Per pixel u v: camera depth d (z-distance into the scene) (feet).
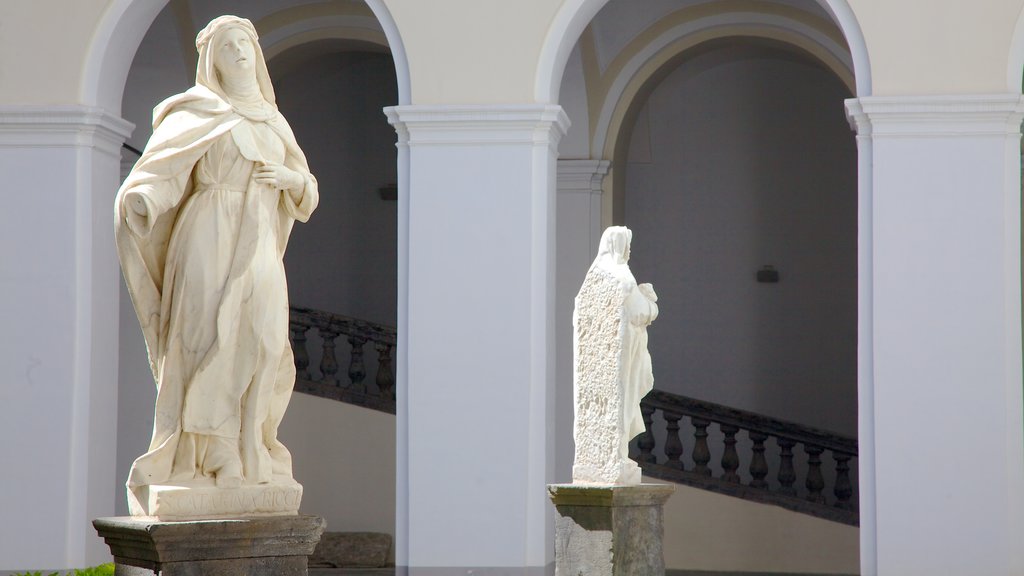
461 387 43.50
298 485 23.77
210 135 23.13
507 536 42.93
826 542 54.39
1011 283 41.45
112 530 22.02
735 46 64.08
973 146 41.65
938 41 42.11
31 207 44.50
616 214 61.98
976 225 41.60
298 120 70.59
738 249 66.90
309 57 65.10
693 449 63.26
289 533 22.76
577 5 43.98
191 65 55.31
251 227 23.45
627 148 66.13
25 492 43.93
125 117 54.90
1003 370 41.32
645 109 66.49
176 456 23.02
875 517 41.60
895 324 41.83
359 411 56.24
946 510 41.29
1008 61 41.73
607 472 34.58
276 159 24.13
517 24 44.01
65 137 44.50
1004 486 41.09
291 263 70.38
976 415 41.34
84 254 44.55
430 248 43.83
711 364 66.90
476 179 43.78
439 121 43.80
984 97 41.34
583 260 58.23
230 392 23.17
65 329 44.21
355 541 53.88
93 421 44.62
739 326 66.80
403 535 43.57
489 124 43.62
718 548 55.36
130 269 23.17
